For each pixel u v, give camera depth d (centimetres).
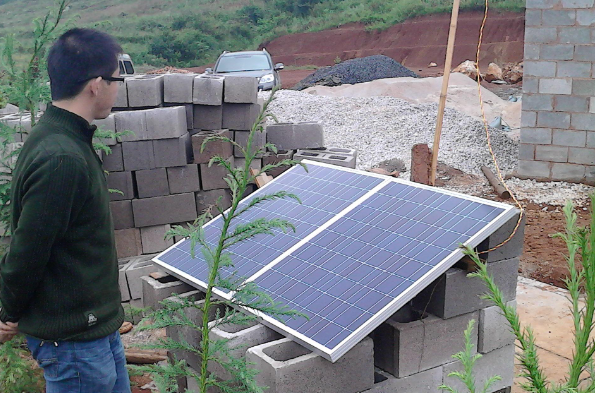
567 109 1123
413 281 380
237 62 2058
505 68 2894
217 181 664
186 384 455
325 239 458
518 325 201
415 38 4059
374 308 373
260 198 240
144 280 524
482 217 408
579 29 1079
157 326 256
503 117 1683
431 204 447
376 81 2023
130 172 650
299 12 5475
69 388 299
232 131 706
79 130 292
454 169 1231
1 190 455
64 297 289
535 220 979
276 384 355
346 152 785
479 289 414
